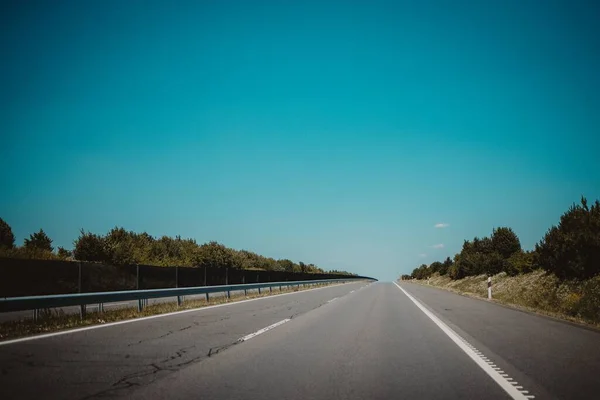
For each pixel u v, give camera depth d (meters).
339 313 17.02
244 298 26.62
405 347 9.35
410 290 39.44
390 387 6.04
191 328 12.02
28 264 18.69
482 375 6.77
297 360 7.86
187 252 54.00
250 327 12.39
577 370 7.09
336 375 6.73
